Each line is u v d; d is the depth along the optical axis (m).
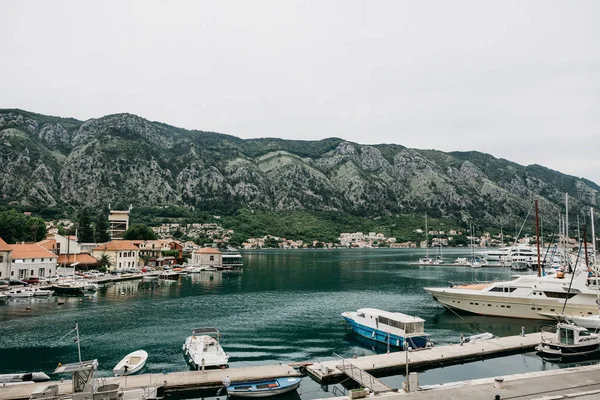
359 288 118.75
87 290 105.06
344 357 51.22
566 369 38.84
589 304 65.12
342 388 39.50
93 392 30.77
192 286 121.56
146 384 37.34
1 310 79.38
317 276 153.62
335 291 112.38
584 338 48.72
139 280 133.88
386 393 32.94
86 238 198.12
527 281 70.06
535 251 184.75
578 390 32.84
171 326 67.69
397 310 82.88
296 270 178.75
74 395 30.16
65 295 99.19
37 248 117.88
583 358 48.38
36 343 56.12
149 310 82.06
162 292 107.81
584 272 67.19
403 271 173.75
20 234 155.12
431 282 133.38
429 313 79.19
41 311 78.75
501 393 32.25
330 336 62.22
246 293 108.06
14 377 39.94
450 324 69.00
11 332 62.09
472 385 34.38
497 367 45.81
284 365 43.56
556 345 48.41
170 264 182.25
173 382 38.06
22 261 110.38
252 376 39.97
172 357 50.53
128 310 81.50
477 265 190.62
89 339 58.88
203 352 47.56
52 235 180.00
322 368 41.38
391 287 121.06
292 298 100.06
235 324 70.38
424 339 53.03
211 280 138.62
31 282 108.06
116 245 155.50
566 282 67.19
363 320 61.84
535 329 64.81
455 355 46.94
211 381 38.69
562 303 67.12
